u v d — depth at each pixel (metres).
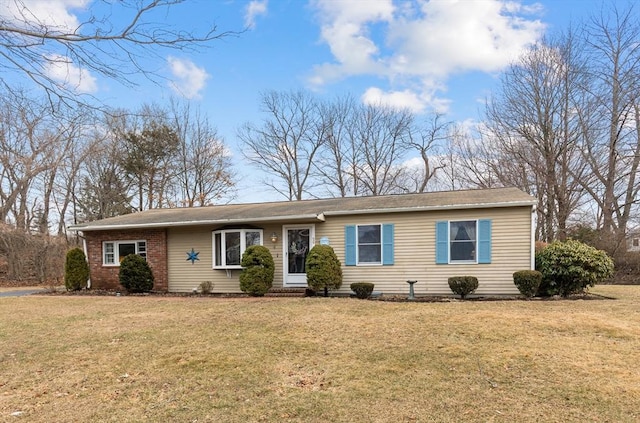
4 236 20.97
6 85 4.61
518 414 3.77
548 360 5.26
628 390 4.29
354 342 6.24
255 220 12.71
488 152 26.00
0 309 9.98
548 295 11.06
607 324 7.12
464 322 7.38
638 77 20.58
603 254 10.81
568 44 21.84
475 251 11.58
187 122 31.12
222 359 5.52
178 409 3.99
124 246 14.75
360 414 3.82
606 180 21.95
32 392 4.49
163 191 29.92
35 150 16.16
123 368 5.23
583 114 21.84
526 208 11.18
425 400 4.11
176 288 14.02
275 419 3.74
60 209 26.52
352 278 12.51
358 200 14.66
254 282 11.79
